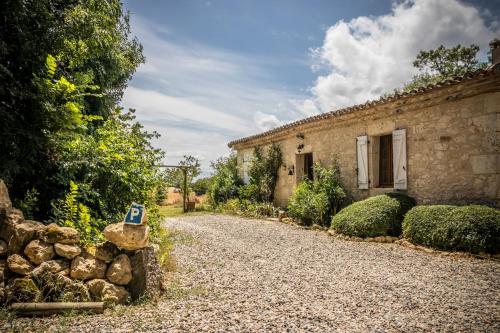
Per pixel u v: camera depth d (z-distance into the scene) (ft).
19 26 13.98
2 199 10.71
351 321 10.07
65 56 17.71
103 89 24.58
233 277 14.88
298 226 31.81
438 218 20.48
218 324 9.61
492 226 18.15
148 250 11.80
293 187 40.27
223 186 51.06
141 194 17.81
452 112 23.32
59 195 14.62
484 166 21.38
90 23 17.19
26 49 14.15
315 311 10.87
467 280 14.51
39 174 15.06
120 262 11.23
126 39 28.71
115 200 16.49
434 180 24.32
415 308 11.24
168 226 31.78
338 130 33.53
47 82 14.26
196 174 57.21
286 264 17.53
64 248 10.59
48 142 14.46
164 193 22.18
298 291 13.00
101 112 24.23
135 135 18.93
